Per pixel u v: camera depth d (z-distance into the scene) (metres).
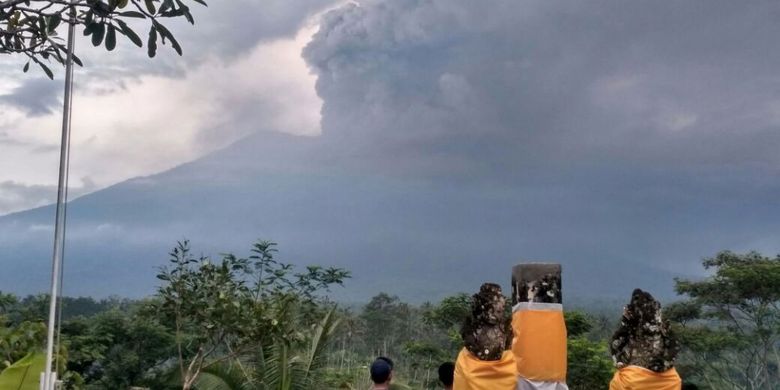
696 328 28.69
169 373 14.01
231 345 11.48
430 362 24.61
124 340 23.58
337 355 20.25
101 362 23.06
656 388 4.01
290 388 12.73
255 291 11.63
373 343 35.22
